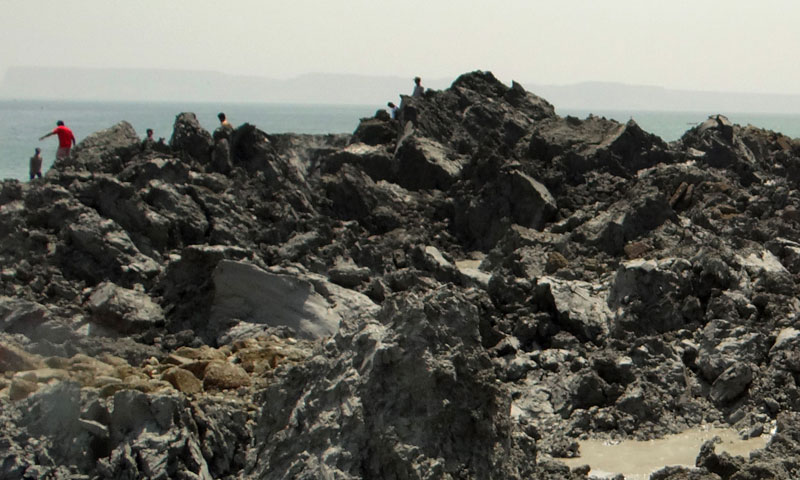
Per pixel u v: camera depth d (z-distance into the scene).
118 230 19.91
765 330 16.30
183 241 21.47
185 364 14.33
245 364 14.75
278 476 9.77
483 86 38.94
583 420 14.23
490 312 17.94
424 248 22.05
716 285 18.14
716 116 33.50
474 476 9.73
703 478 11.07
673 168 27.70
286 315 17.33
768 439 13.52
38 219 20.38
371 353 10.17
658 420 14.23
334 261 21.27
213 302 17.48
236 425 11.68
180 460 10.62
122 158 25.80
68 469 10.52
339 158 31.16
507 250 23.78
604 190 27.67
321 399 10.14
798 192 26.88
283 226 22.95
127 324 16.86
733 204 25.41
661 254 20.41
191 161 25.91
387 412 9.82
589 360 15.77
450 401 9.97
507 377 15.89
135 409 10.91
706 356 15.62
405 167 30.34
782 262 20.48
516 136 34.41
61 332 15.95
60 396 11.05
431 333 10.27
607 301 18.36
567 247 22.73
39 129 138.88
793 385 14.66
